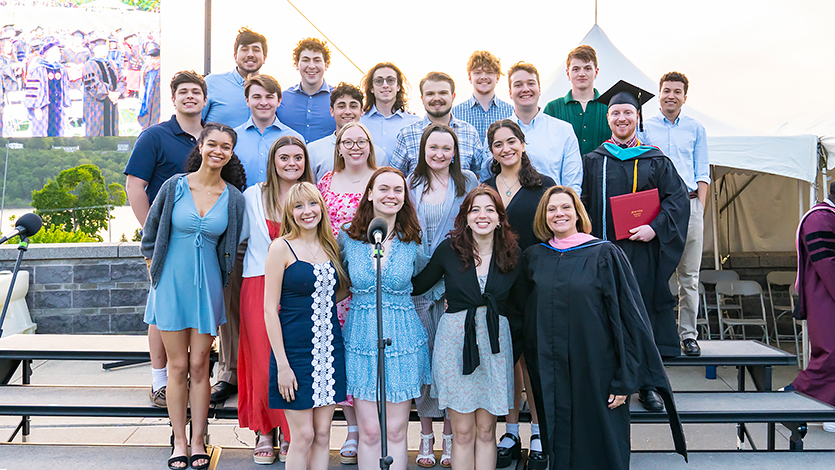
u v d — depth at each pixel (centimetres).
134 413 383
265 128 401
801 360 679
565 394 314
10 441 423
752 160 570
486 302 315
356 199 350
